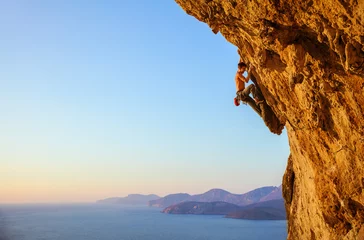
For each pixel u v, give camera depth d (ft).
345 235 34.22
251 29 28.78
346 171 31.60
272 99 39.68
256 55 31.63
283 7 23.53
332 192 34.42
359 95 26.03
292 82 29.68
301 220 49.83
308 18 23.32
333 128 31.07
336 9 20.74
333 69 26.18
